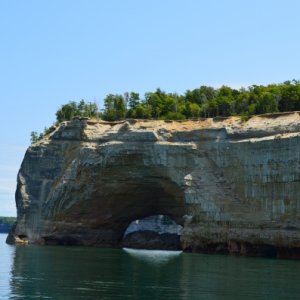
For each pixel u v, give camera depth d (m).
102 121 121.31
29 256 82.06
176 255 94.94
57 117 149.38
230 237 98.25
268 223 93.88
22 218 126.38
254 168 97.69
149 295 43.97
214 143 105.50
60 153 124.19
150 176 112.94
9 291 44.84
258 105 114.56
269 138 96.00
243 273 61.31
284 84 134.00
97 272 59.91
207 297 43.47
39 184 126.06
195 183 105.75
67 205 120.31
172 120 114.81
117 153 113.00
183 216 116.00
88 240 124.81
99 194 118.56
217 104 128.25
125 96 143.12
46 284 49.09
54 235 121.81
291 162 91.81
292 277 58.00
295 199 90.88
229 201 100.62
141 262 75.94
